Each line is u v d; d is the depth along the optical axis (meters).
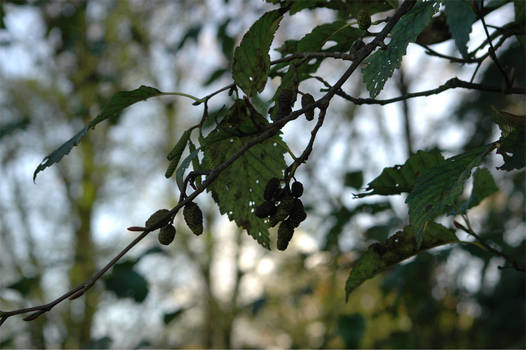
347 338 4.01
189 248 8.59
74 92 5.74
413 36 1.06
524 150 1.04
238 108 1.17
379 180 1.51
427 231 1.38
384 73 1.08
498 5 1.36
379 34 1.01
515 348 4.51
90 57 5.46
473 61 1.29
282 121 0.95
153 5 5.65
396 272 3.46
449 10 1.31
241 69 1.14
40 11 4.77
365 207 3.05
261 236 1.32
